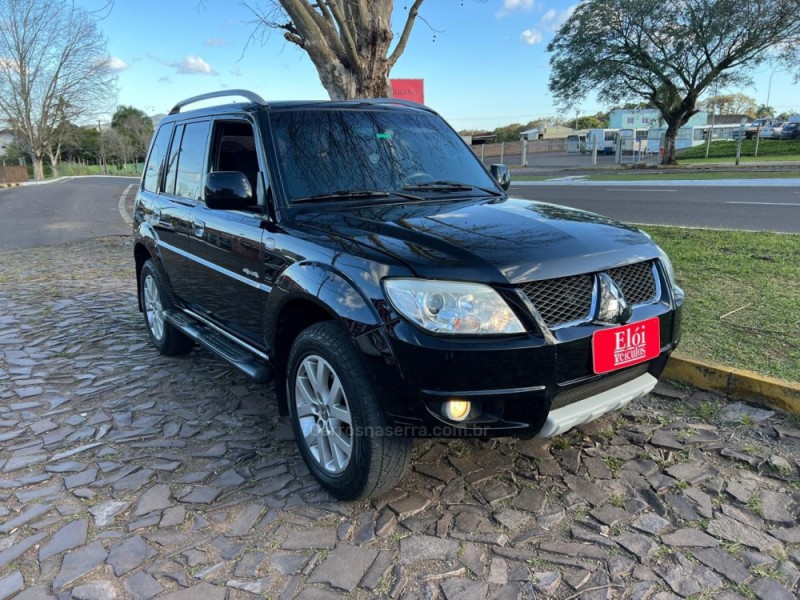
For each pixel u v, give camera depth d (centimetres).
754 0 2580
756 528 255
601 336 257
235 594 229
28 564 249
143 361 495
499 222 290
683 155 3906
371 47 738
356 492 270
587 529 259
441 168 378
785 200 1280
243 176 320
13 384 449
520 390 242
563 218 306
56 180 5372
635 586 225
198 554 252
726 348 412
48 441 359
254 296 330
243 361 349
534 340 241
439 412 243
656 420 349
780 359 388
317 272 272
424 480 299
